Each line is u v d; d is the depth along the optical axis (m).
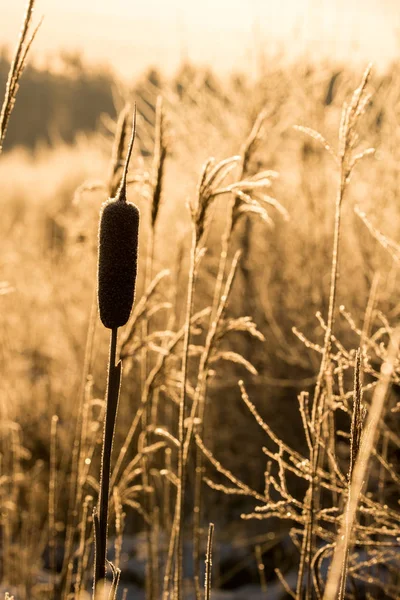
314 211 4.64
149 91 5.23
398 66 4.22
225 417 4.55
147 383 2.54
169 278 4.73
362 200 4.29
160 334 2.51
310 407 4.20
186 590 3.45
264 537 3.75
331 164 4.67
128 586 3.53
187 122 5.18
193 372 4.61
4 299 5.72
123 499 2.68
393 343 1.00
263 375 4.48
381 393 1.02
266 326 4.60
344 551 1.22
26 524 3.79
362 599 2.75
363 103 1.82
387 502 3.19
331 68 4.84
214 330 2.30
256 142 2.46
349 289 4.36
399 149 4.11
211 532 1.52
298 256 4.75
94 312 2.87
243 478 4.32
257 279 4.85
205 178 1.96
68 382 5.15
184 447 2.14
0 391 4.47
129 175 2.58
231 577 3.71
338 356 2.34
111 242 1.07
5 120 1.44
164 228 5.01
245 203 2.43
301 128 1.84
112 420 1.14
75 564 3.77
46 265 6.12
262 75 4.79
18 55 1.42
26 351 5.57
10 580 3.47
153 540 2.88
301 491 4.11
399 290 3.95
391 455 3.18
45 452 4.67
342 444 3.34
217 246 4.98
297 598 2.14
